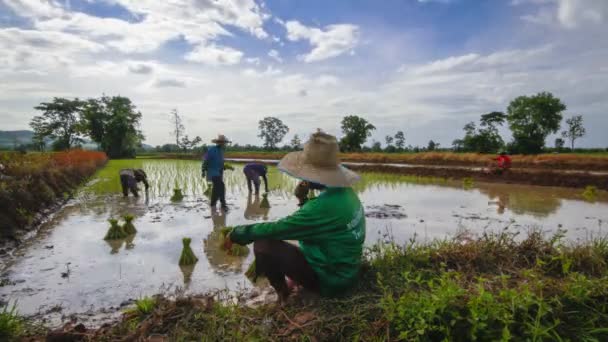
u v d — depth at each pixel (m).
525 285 2.90
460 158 28.09
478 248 4.36
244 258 5.35
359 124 57.75
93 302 3.89
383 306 2.72
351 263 3.13
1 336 2.79
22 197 7.55
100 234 6.71
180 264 5.04
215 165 9.07
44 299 3.96
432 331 2.52
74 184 13.30
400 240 6.19
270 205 9.89
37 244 6.05
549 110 48.06
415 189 13.58
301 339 2.56
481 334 2.43
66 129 64.31
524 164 24.88
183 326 2.81
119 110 50.44
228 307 3.11
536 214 8.62
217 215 8.50
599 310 2.72
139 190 12.48
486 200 10.80
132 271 4.80
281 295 3.32
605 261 4.11
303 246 3.23
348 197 3.08
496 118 41.84
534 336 2.29
